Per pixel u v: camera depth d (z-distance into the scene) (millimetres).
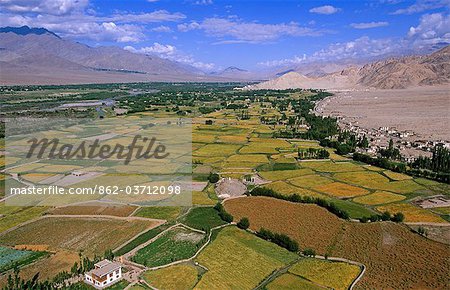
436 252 106000
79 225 125875
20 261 105250
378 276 96438
